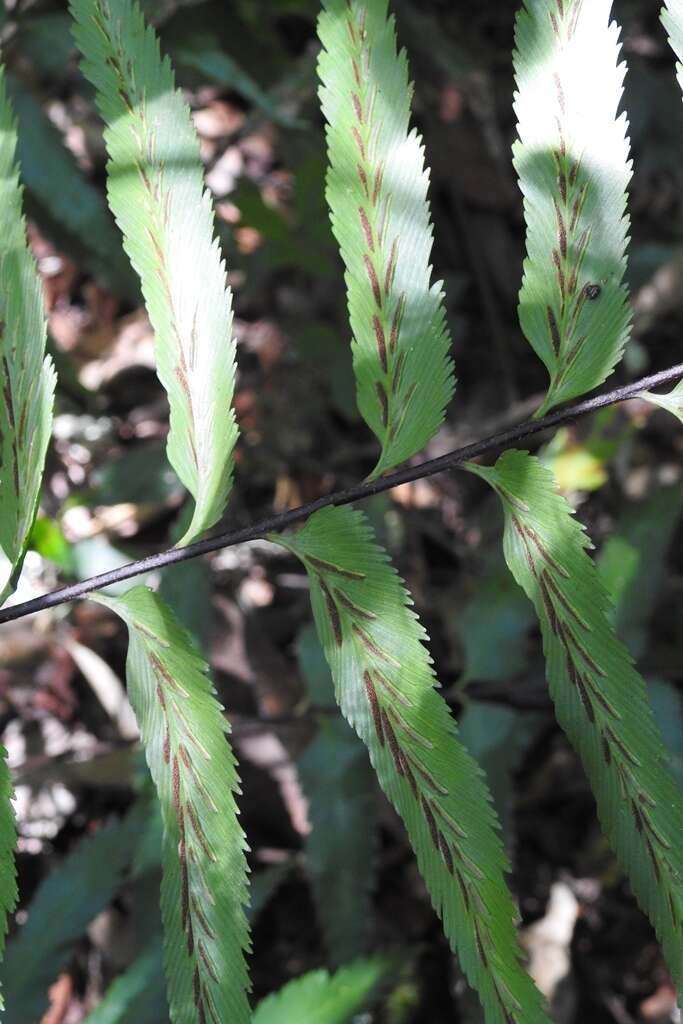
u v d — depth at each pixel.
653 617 0.63
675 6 0.41
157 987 0.50
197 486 0.41
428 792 0.39
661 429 0.70
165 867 0.40
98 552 0.56
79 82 0.60
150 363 0.69
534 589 0.40
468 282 0.75
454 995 0.57
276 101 0.58
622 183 0.40
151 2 0.52
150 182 0.40
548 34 0.40
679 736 0.54
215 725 0.40
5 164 0.40
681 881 0.39
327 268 0.63
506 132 0.74
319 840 0.53
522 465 0.41
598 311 0.41
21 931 0.51
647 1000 0.59
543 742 0.63
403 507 0.67
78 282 0.71
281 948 0.58
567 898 0.60
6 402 0.40
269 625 0.64
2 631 0.59
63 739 0.59
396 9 0.59
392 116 0.40
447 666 0.59
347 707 0.40
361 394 0.41
